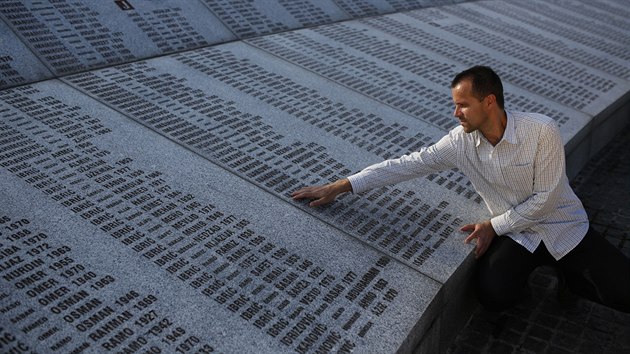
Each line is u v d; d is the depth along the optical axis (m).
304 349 2.76
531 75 6.75
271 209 3.63
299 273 3.19
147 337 2.65
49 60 4.65
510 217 3.41
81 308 2.71
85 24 5.12
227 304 2.90
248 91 4.98
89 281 2.85
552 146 3.15
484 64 6.75
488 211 4.05
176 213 3.42
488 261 3.51
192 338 2.69
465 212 4.00
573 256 3.49
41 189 3.38
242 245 3.29
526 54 7.34
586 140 5.98
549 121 3.16
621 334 3.71
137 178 3.64
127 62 4.98
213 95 4.78
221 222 3.43
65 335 2.57
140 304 2.79
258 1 6.57
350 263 3.33
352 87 5.48
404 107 5.36
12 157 3.58
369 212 3.80
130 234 3.19
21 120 3.94
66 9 5.16
